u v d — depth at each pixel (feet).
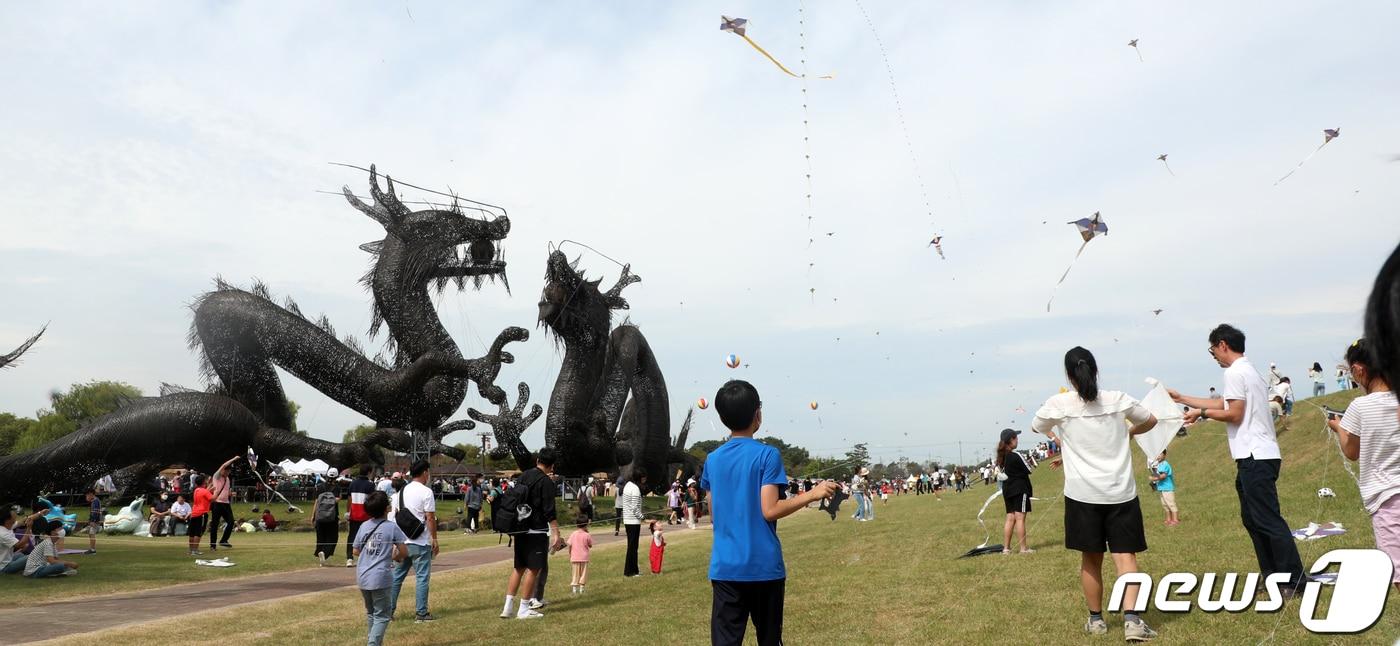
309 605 39.68
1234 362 23.49
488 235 128.77
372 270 130.62
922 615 27.76
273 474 141.38
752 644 26.43
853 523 86.94
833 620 28.43
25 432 260.21
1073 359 22.03
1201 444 97.50
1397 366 5.95
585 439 137.39
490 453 119.24
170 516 96.07
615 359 158.10
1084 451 21.90
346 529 103.30
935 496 152.66
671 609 34.37
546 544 35.12
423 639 30.40
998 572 34.96
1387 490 18.56
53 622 35.27
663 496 175.01
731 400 17.11
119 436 108.88
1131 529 21.39
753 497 16.28
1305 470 61.98
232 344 127.54
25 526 65.36
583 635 29.66
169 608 39.42
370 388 125.59
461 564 60.85
